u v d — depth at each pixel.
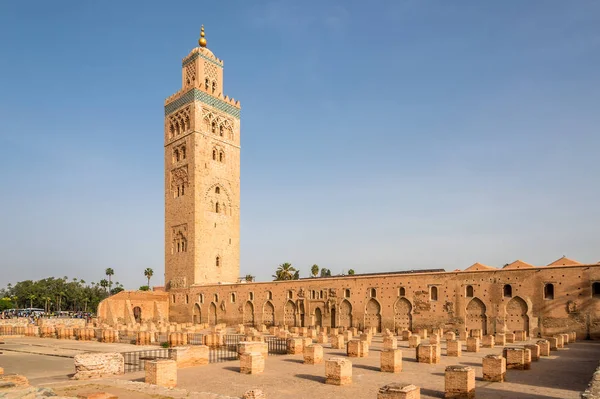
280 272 115.12
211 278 87.44
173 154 93.12
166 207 92.56
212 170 90.31
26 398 16.05
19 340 53.16
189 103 90.25
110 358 25.69
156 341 47.56
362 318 62.50
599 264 46.59
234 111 96.62
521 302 50.75
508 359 26.69
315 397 19.73
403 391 16.30
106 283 195.25
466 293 54.62
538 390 20.59
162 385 21.77
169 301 89.31
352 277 64.50
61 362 34.09
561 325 47.88
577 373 25.19
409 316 58.53
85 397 17.88
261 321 74.25
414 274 58.91
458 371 18.97
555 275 48.97
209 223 88.31
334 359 22.86
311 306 68.62
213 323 81.25
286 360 32.09
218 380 23.97
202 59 92.56
